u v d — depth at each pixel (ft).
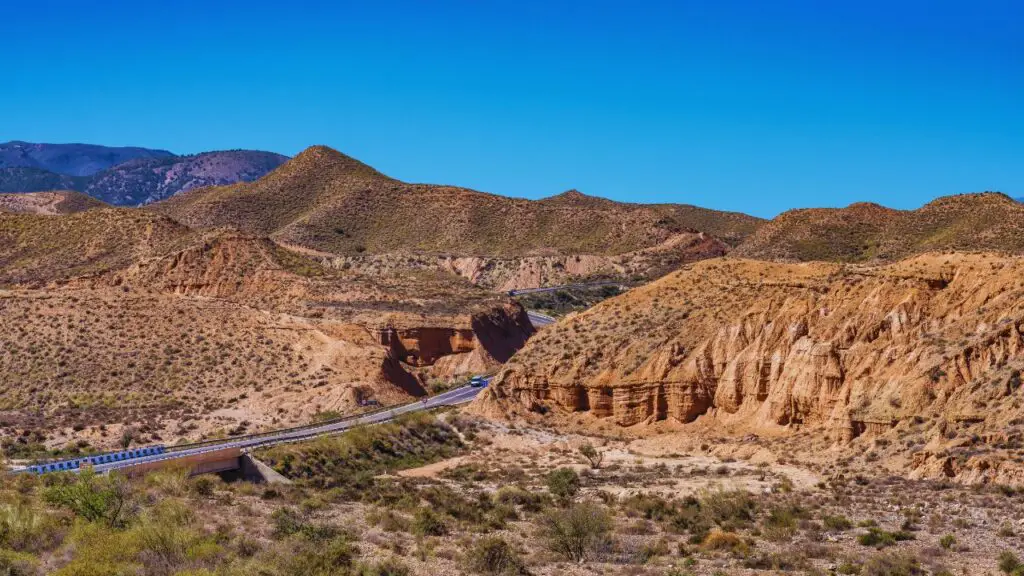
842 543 187.21
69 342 428.56
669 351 329.72
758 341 317.22
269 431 349.20
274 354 430.61
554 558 176.65
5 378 406.21
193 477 245.65
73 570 149.38
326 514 209.67
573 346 351.05
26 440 330.75
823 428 287.69
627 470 280.51
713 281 357.41
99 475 223.51
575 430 328.29
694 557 177.47
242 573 152.87
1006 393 252.83
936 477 237.45
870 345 296.71
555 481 250.78
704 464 279.49
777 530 196.13
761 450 284.41
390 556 170.09
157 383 406.82
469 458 308.60
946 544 180.86
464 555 171.73
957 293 302.04
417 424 329.93
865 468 254.27
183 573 149.18
